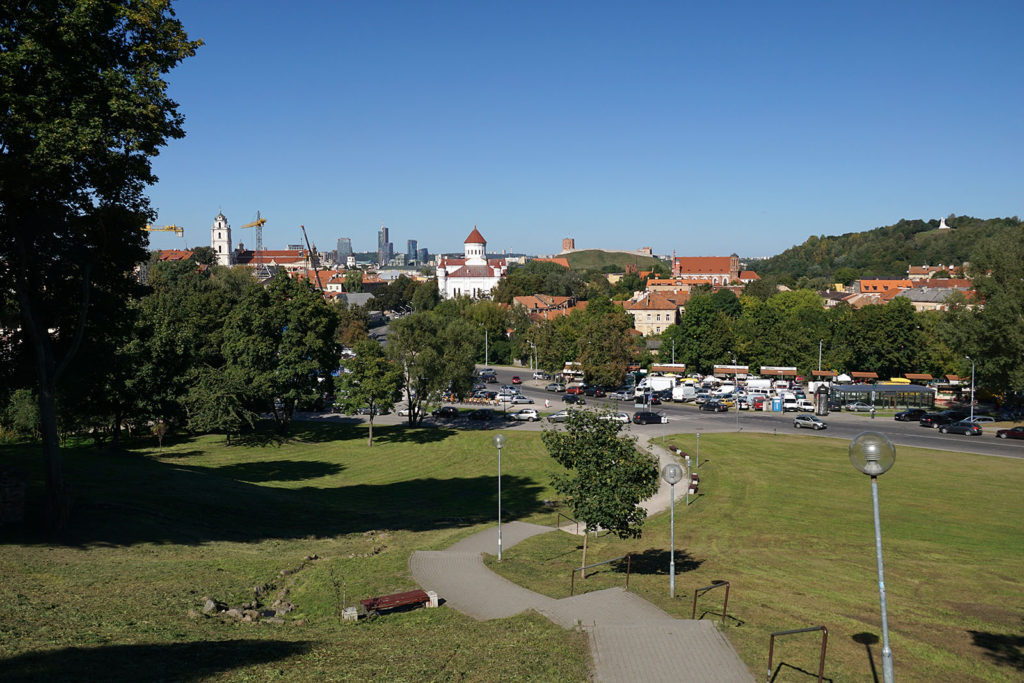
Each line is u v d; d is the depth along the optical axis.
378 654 15.80
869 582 24.91
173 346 64.62
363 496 46.69
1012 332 67.69
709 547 30.47
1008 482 45.31
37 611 17.44
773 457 55.16
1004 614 21.41
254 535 30.80
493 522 37.22
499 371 138.88
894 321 111.94
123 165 25.19
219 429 73.50
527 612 19.97
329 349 73.31
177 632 17.05
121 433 72.25
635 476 24.33
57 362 29.80
